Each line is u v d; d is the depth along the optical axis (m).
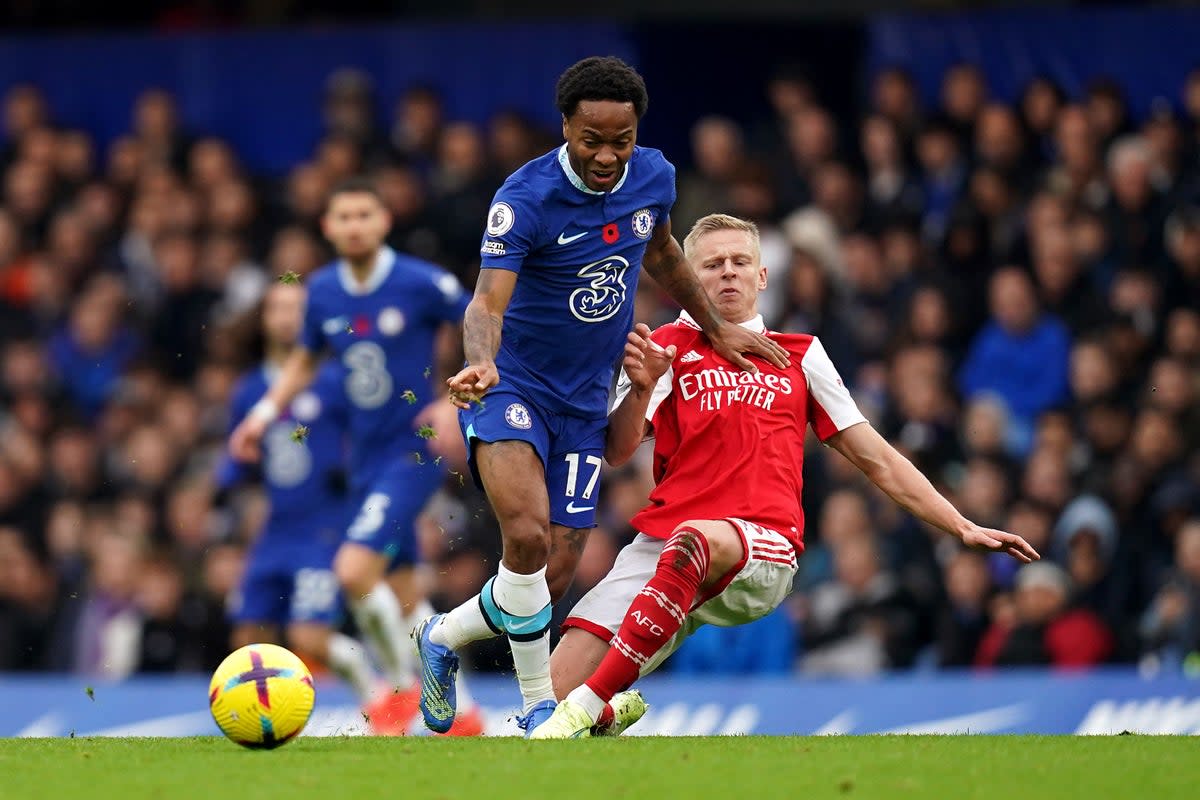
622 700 20.20
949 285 41.25
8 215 51.97
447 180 46.41
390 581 30.55
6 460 46.28
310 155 53.06
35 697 33.31
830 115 50.44
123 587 41.56
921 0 51.88
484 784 15.09
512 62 51.81
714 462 20.14
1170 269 40.09
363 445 30.39
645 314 41.34
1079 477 36.66
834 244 42.97
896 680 30.73
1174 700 29.56
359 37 52.75
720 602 19.59
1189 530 34.28
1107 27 47.19
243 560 40.19
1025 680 30.39
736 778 15.40
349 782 15.23
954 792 14.86
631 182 19.77
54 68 54.56
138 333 49.31
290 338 35.22
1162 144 41.91
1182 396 37.56
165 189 51.22
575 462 20.45
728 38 51.22
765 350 20.50
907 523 36.62
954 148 43.72
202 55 53.84
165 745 18.41
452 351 36.50
